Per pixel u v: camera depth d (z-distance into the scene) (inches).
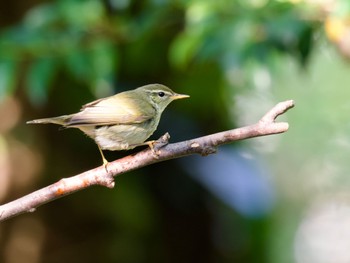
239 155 531.5
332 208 799.1
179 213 512.1
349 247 835.4
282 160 740.0
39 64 385.1
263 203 534.9
